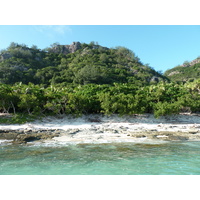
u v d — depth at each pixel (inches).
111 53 6141.7
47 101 1457.9
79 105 1499.8
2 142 792.9
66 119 1422.2
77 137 905.5
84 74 3491.6
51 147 709.3
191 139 882.1
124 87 1871.3
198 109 1667.1
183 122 1433.3
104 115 1553.9
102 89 1926.7
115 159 548.1
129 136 935.7
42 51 6063.0
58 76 3690.9
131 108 1427.2
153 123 1390.3
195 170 451.2
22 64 4266.7
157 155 592.7
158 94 1667.1
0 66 3703.3
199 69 6501.0
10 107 1450.5
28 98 1338.6
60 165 492.4
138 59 5959.6
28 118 1305.4
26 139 840.9
